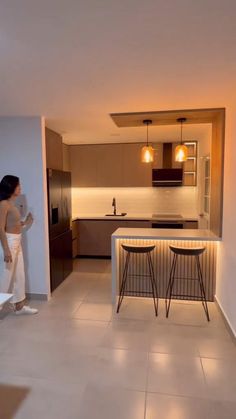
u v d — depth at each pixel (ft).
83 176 18.44
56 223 12.68
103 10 4.15
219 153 10.14
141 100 8.70
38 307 10.80
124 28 4.65
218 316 10.07
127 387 6.48
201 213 15.51
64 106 9.37
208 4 4.02
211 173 11.54
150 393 6.29
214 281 11.07
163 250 11.23
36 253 11.36
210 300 11.21
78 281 13.71
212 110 9.71
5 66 6.12
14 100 8.65
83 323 9.53
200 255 11.07
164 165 17.49
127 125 11.71
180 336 8.71
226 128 9.57
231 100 8.74
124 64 6.07
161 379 6.73
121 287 11.62
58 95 8.20
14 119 10.85
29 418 5.66
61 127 12.67
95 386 6.52
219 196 10.16
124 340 8.47
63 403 6.03
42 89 7.66
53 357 7.63
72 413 5.76
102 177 18.24
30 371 7.07
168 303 10.96
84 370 7.08
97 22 4.46
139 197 18.94
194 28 4.66
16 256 9.77
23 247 11.39
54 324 9.46
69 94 8.10
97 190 19.36
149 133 14.60
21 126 10.85
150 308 10.71
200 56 5.70
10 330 9.08
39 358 7.59
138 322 9.61
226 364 7.30
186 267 11.20
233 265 8.60
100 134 14.75
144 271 11.49
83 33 4.79
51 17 4.31
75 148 18.34
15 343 8.33
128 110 9.87
